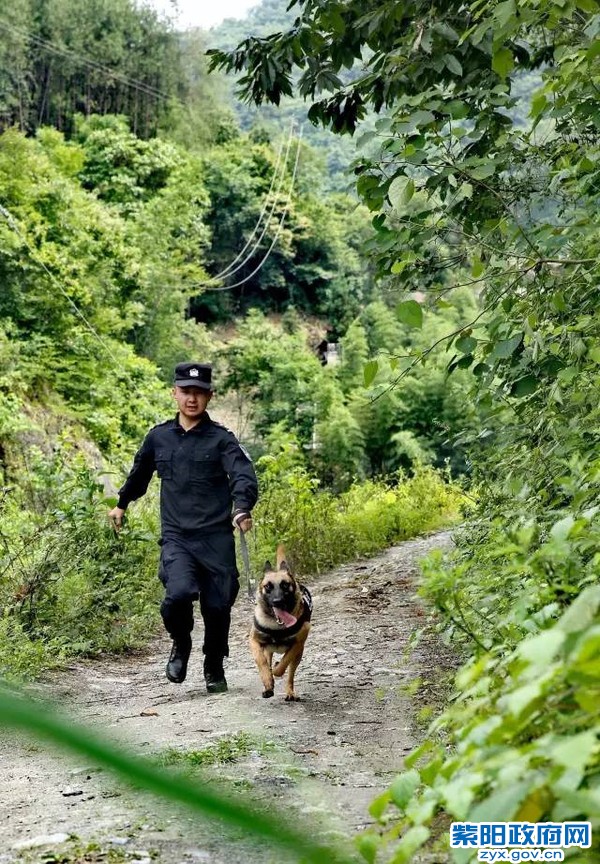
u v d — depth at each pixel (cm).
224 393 4891
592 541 282
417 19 701
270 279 7038
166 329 4422
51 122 6756
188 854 292
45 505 1162
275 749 454
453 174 546
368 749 469
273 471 1616
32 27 6606
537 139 616
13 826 337
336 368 4897
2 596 862
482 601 412
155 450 665
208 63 836
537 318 502
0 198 3406
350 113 828
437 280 619
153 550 1149
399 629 909
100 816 340
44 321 3161
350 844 278
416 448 3825
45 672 752
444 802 167
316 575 1427
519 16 455
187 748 461
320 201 7900
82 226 3709
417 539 1888
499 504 618
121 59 7144
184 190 4919
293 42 790
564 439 477
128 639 898
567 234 500
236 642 927
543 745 142
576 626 138
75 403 3117
